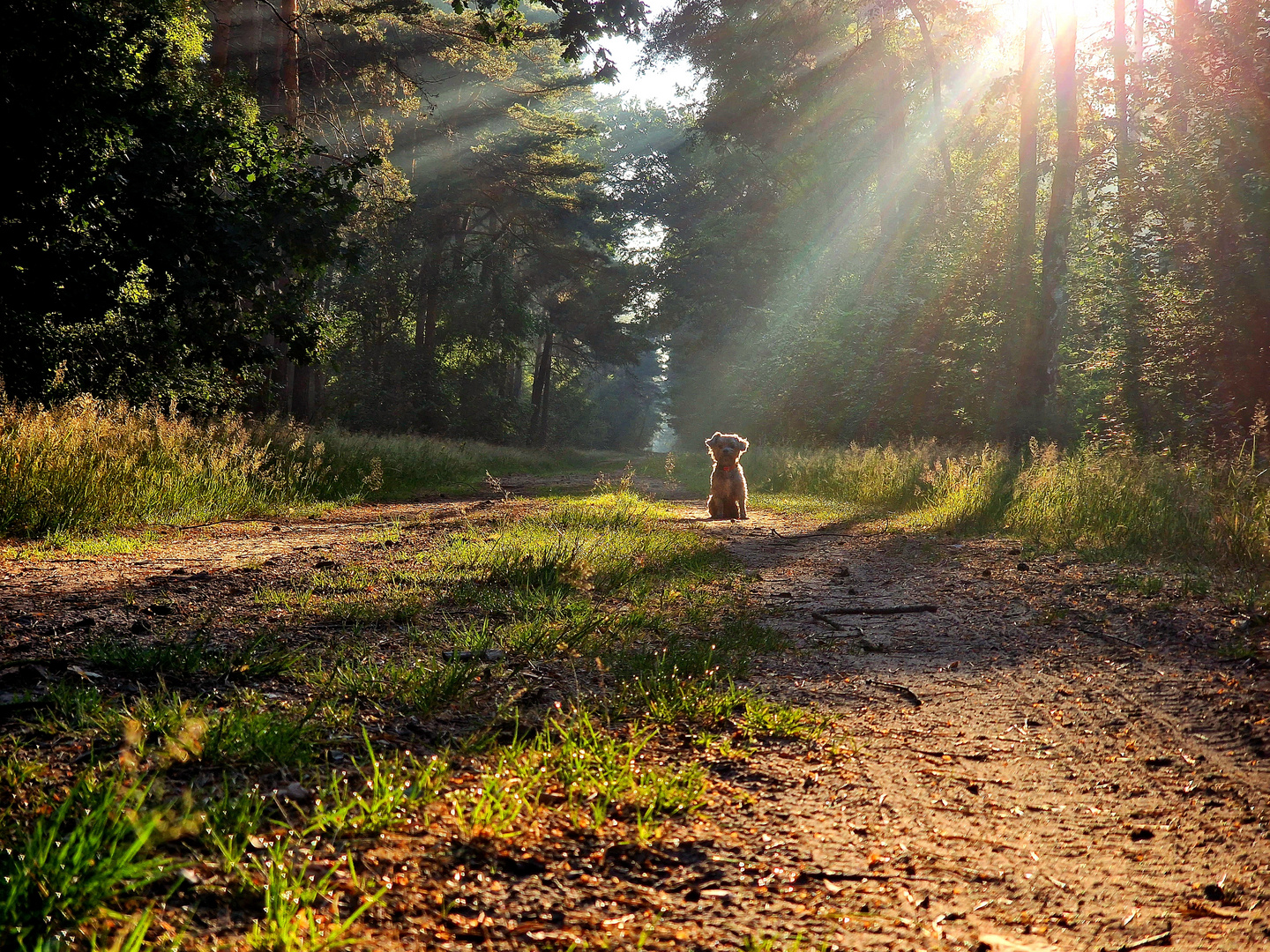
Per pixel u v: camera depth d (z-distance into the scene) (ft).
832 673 16.92
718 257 153.99
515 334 176.96
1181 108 57.06
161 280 43.52
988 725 13.76
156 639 16.19
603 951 7.00
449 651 16.38
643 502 55.42
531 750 11.12
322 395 148.77
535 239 169.48
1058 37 65.87
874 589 26.50
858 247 129.29
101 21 40.96
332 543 33.17
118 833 7.45
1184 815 10.18
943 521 41.73
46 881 6.77
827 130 132.16
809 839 9.41
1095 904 8.08
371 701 13.08
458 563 26.68
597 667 16.01
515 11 67.46
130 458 40.50
